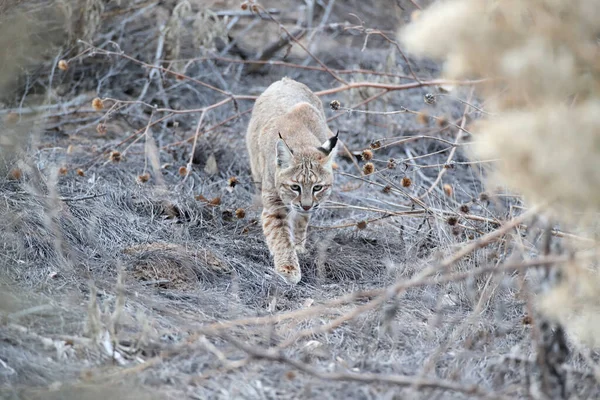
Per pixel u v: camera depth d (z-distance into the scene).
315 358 8.96
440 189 14.71
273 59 20.92
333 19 22.73
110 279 10.66
